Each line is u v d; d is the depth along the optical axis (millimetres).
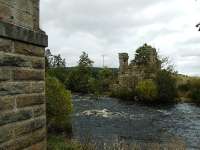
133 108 42281
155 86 51188
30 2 4723
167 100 51000
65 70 93375
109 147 15242
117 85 65875
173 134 23391
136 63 65750
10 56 4117
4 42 3986
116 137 21109
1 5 3982
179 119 31734
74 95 67438
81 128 24422
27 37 4469
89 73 83000
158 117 33250
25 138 4402
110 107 42719
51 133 18547
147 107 44156
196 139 21531
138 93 54000
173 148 15781
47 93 19719
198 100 49750
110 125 27078
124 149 15305
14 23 4266
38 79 4836
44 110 4996
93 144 14945
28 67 4555
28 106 4508
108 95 65250
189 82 57562
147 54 64688
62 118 20328
